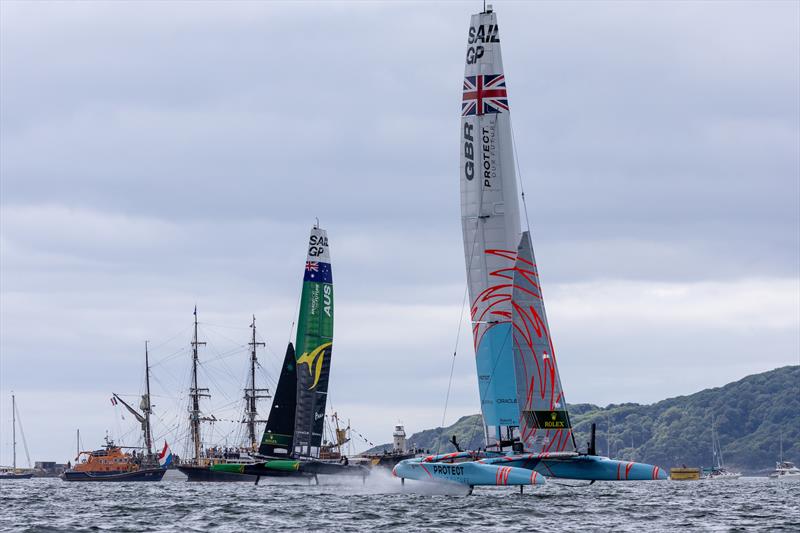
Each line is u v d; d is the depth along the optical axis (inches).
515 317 6515.8
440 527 4781.0
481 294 6771.7
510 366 6692.9
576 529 4658.0
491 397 6727.4
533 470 6289.4
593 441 6417.3
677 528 4702.3
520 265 6545.3
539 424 6441.9
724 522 5012.3
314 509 6008.9
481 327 6761.8
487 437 6747.1
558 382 6466.5
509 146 6776.6
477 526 4803.2
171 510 6264.8
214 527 4975.4
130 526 5078.7
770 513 5629.9
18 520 5546.3
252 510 6067.9
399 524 4948.3
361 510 5826.8
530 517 5236.2
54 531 4837.6
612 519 5142.7
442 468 6368.1
